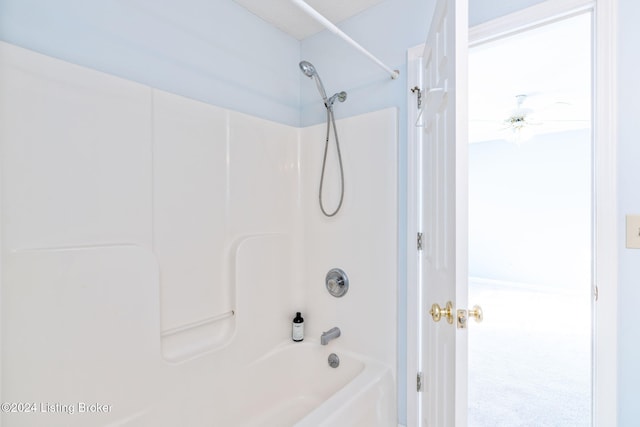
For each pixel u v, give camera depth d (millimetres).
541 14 1131
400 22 1537
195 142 1328
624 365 1004
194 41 1415
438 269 1028
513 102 3371
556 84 2838
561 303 4305
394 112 1496
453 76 818
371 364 1512
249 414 1470
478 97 3188
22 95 885
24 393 859
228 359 1404
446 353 890
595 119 1053
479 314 795
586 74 2609
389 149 1506
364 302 1580
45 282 897
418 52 1451
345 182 1652
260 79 1719
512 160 5391
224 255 1442
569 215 4902
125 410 1052
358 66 1688
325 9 1649
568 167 4891
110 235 1062
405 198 1497
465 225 798
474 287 5312
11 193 862
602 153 1028
